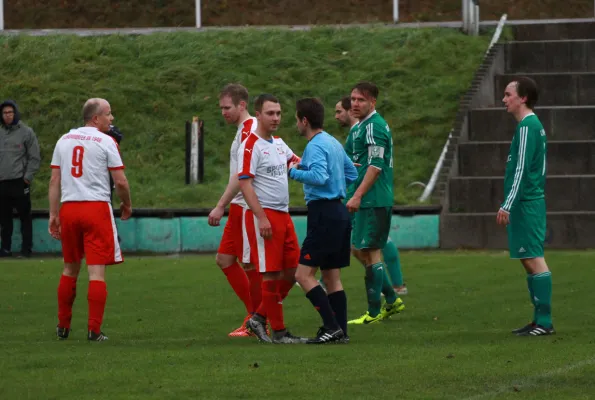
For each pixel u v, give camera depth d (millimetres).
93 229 30469
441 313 36469
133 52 80812
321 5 87625
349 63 78438
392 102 72688
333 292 29797
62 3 89000
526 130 30062
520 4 84938
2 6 87562
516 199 30094
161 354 26953
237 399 21000
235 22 87375
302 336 31703
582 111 67625
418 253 57250
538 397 21016
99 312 30578
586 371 23750
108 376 23531
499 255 55188
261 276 31047
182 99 75312
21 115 72812
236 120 32406
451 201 62500
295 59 79062
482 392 21500
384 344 28953
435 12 85938
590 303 37906
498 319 34938
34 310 38062
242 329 32062
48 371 24297
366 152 34406
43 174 67875
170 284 44969
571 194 62094
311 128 29000
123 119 73000
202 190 64938
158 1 88250
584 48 75438
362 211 34281
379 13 86875
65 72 77562
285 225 29438
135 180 66938
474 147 65188
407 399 20875
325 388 21984
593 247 59344
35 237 60875
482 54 77938
